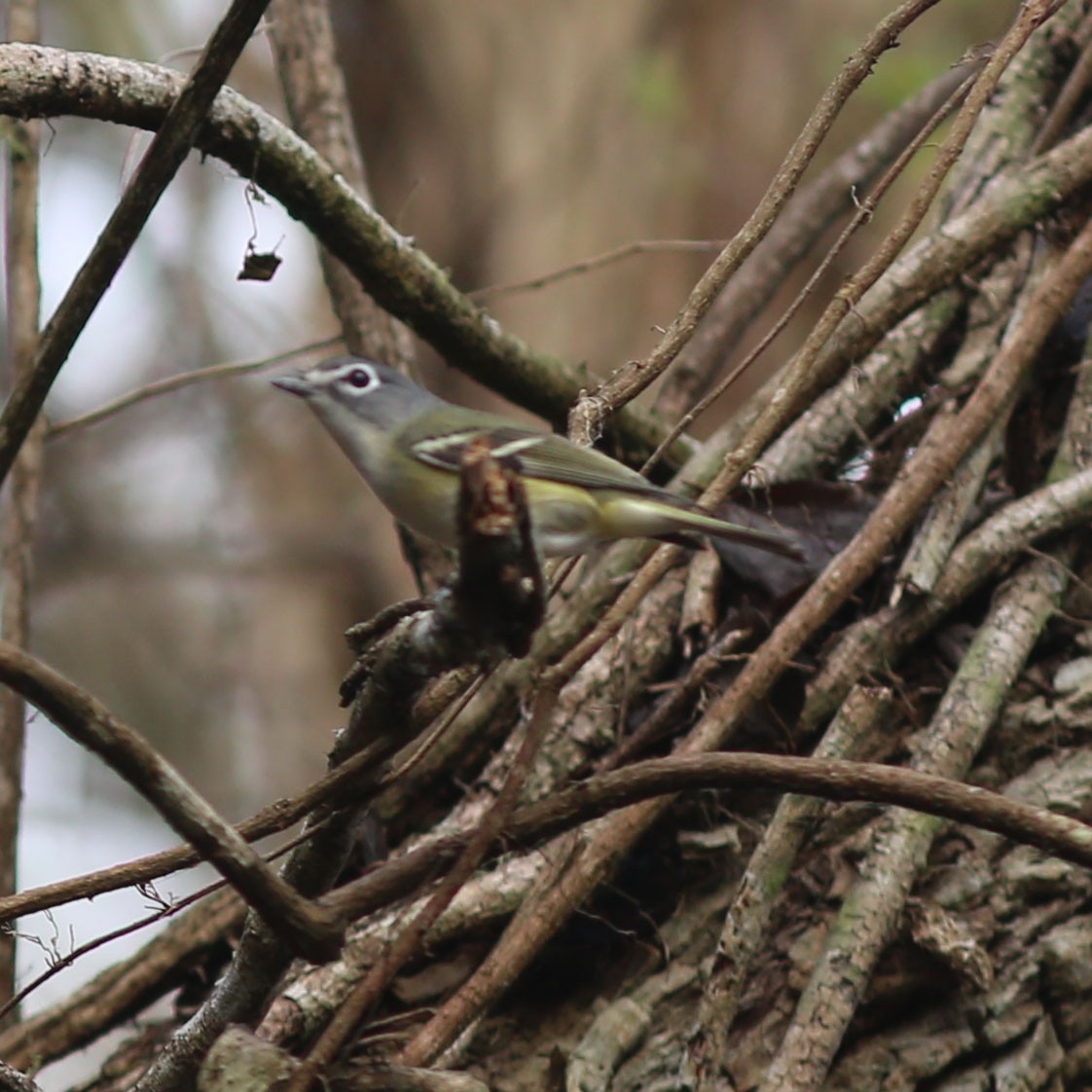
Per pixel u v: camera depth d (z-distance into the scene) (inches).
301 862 209.8
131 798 767.1
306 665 829.8
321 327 839.7
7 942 327.6
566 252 703.7
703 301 239.9
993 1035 232.2
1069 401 297.6
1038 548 272.1
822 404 308.8
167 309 845.2
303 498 855.7
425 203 729.6
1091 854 185.8
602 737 276.2
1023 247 323.3
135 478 853.2
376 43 742.5
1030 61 339.3
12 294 361.7
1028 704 260.2
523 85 727.1
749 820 260.7
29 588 359.3
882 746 261.6
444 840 192.4
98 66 257.3
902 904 237.6
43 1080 378.0
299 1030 244.8
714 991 233.5
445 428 257.3
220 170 287.4
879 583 283.0
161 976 297.9
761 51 696.4
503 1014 254.4
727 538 228.4
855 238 654.5
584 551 235.5
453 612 172.7
